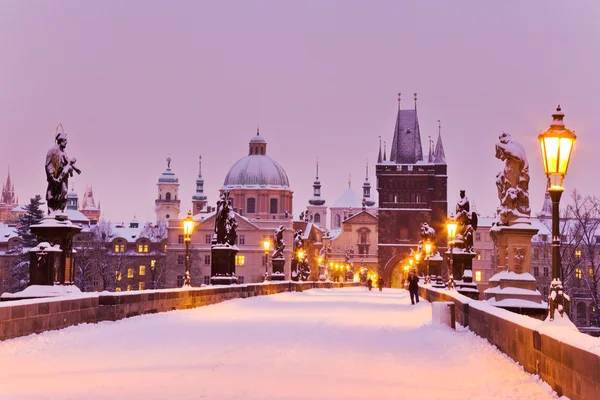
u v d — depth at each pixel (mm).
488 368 19203
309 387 16156
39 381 16375
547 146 17250
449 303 32031
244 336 27062
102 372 17828
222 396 14797
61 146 36656
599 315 87500
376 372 18672
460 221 52125
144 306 35969
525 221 36719
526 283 36094
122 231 192000
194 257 183125
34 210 148000
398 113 199625
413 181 194500
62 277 35844
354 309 49125
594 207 111938
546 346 15891
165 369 18391
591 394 12875
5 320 23156
